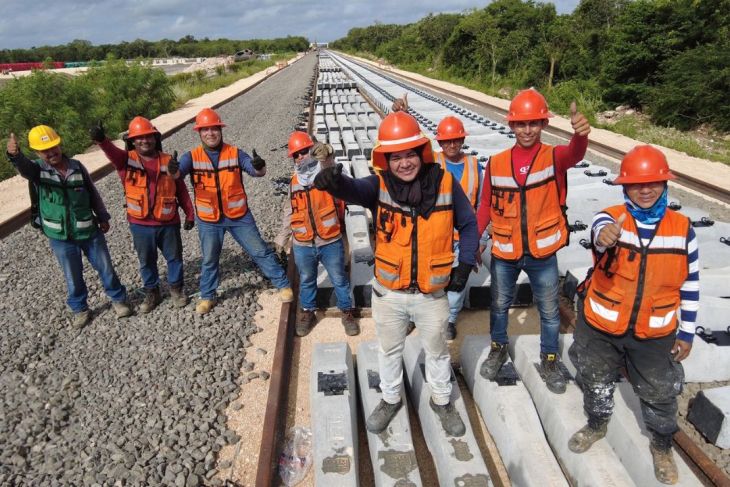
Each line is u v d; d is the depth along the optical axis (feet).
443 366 10.27
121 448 11.42
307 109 61.77
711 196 28.96
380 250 9.20
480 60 102.89
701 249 20.10
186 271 20.29
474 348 13.03
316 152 8.36
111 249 22.45
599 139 44.98
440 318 9.60
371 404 11.51
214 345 15.16
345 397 11.42
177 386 13.37
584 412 10.95
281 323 15.58
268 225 24.64
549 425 11.28
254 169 14.88
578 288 9.93
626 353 9.21
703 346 13.26
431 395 11.07
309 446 11.52
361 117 50.60
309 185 14.05
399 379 10.64
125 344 15.37
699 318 14.76
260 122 55.06
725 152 43.39
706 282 16.55
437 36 145.79
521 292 16.96
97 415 12.46
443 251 8.96
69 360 14.67
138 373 13.91
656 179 7.79
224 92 92.94
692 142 44.86
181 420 12.23
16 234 24.89
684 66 53.42
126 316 16.93
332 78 104.42
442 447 10.44
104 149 14.75
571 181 28.60
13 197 32.45
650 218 8.31
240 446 11.60
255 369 14.29
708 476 10.05
